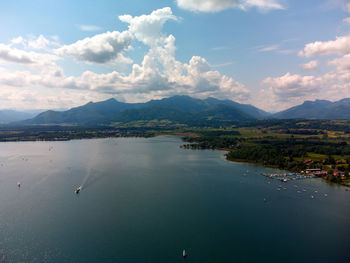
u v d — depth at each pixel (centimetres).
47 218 16700
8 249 13188
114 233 14988
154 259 12594
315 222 16975
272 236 15088
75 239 14238
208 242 14275
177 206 19162
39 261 12250
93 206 18850
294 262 12631
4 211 17762
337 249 13825
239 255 13088
